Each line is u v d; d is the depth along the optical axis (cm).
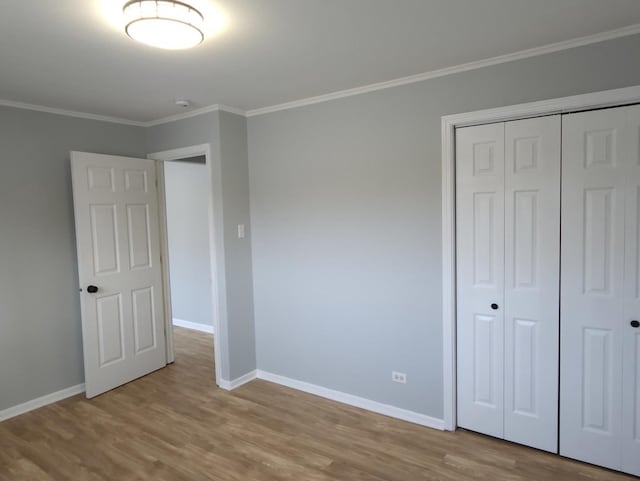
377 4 178
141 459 255
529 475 234
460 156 267
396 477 234
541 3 181
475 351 272
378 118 292
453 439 271
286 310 355
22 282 320
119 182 362
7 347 312
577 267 238
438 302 278
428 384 287
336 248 320
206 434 283
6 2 166
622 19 199
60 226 341
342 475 237
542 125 241
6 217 311
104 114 358
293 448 264
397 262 292
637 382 227
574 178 234
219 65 246
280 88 296
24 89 284
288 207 344
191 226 529
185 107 340
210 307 520
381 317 303
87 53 222
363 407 317
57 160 338
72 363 351
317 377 341
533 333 253
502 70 246
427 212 277
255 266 371
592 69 221
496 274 261
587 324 237
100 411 319
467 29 206
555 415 250
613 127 223
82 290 336
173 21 174
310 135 326
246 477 237
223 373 358
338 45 222
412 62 250
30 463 253
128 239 371
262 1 172
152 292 393
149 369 391
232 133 350
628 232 223
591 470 238
